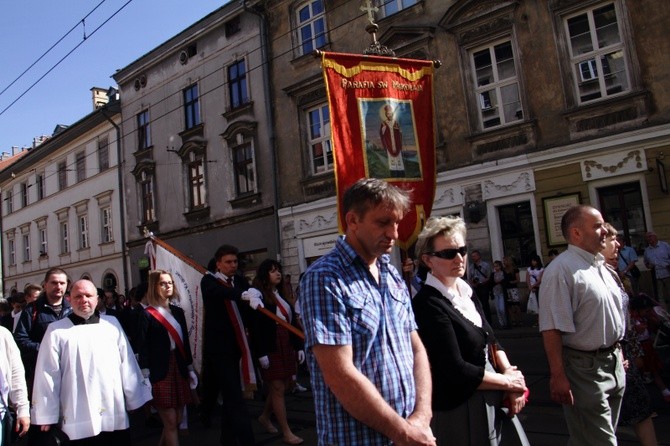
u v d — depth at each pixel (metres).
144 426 7.03
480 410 2.79
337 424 2.04
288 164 17.42
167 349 5.03
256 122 18.28
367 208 2.15
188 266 6.32
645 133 11.12
